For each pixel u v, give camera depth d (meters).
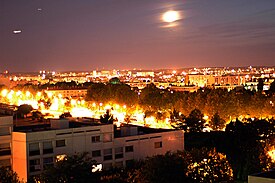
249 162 125.25
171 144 123.19
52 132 105.62
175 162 90.81
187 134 184.75
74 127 113.06
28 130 107.75
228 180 101.38
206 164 98.12
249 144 134.00
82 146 110.06
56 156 105.12
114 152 114.50
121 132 121.94
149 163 91.06
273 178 70.31
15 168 104.44
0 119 103.38
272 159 125.69
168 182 88.31
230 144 138.75
